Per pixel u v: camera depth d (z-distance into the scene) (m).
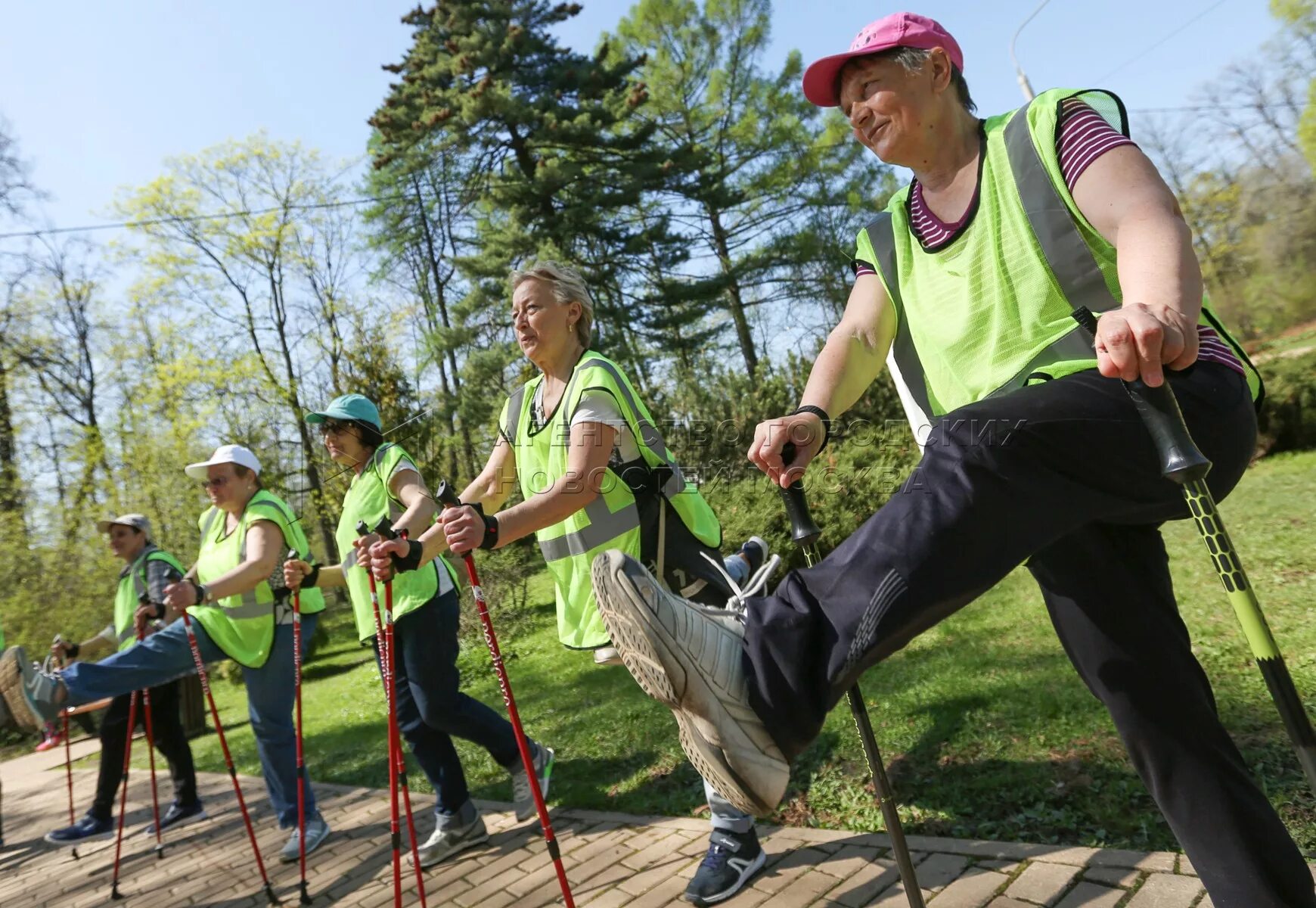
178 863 3.94
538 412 2.51
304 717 7.06
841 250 23.00
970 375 1.39
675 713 1.07
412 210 21.14
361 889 3.05
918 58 1.33
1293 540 4.89
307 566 3.51
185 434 17.61
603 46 20.86
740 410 8.98
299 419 18.42
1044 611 4.40
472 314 19.41
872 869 2.28
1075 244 1.23
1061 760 2.60
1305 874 1.23
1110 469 1.03
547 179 18.95
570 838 3.04
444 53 20.20
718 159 23.69
